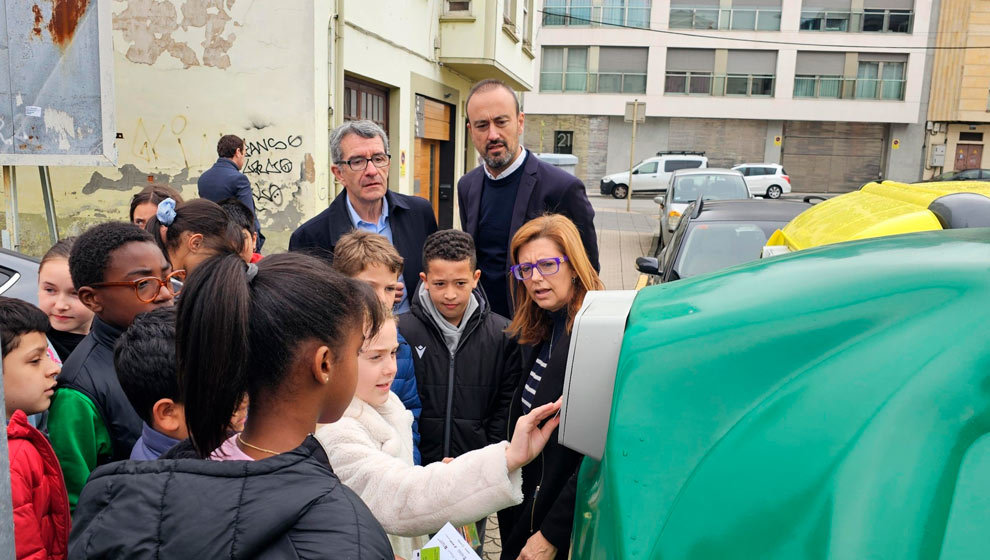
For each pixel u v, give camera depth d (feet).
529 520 7.83
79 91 14.21
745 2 116.16
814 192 121.29
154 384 5.82
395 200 12.60
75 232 25.54
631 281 39.78
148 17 24.91
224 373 3.75
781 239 13.94
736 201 22.38
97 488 3.71
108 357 7.32
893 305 3.67
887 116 114.93
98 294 7.29
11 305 6.46
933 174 115.55
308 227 12.35
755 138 120.47
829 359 3.59
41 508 5.73
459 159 47.11
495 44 40.96
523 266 8.08
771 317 3.90
